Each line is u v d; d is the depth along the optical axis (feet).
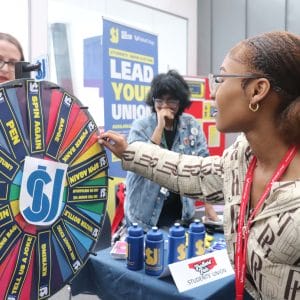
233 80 2.79
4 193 2.47
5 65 3.67
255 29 14.92
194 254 4.51
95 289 4.76
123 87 9.13
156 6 14.19
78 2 11.30
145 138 6.53
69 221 2.95
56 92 2.83
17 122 2.55
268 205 2.69
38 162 2.68
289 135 2.71
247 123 2.85
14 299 2.58
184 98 6.64
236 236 3.00
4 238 2.48
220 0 15.56
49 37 10.61
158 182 3.86
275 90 2.69
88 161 3.14
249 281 3.03
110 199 8.04
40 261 2.73
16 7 9.78
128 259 4.41
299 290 2.63
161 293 4.07
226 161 3.34
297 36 2.80
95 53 11.68
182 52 15.69
